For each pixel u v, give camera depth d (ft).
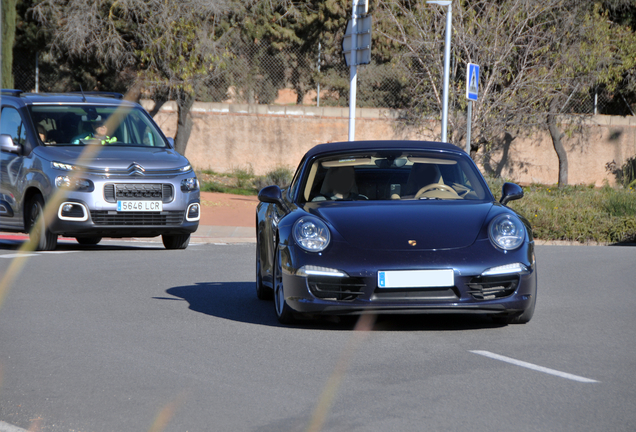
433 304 35.70
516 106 140.97
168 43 121.90
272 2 145.59
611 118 159.84
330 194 42.73
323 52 152.46
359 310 35.78
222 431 22.38
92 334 36.86
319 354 32.91
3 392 26.61
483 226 37.83
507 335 37.09
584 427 22.90
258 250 48.88
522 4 136.56
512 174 157.89
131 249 73.56
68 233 67.15
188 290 50.80
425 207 39.73
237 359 31.89
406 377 28.96
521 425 23.07
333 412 24.29
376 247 36.29
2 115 73.20
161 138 75.20
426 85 141.90
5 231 79.15
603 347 34.53
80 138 70.23
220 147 146.20
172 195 69.15
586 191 128.77
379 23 147.84
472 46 135.95
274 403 25.35
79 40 123.85
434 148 45.68
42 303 45.01
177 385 27.68
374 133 149.18
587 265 66.18
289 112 147.23
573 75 147.33
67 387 27.32
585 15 147.13
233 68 148.15
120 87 140.15
